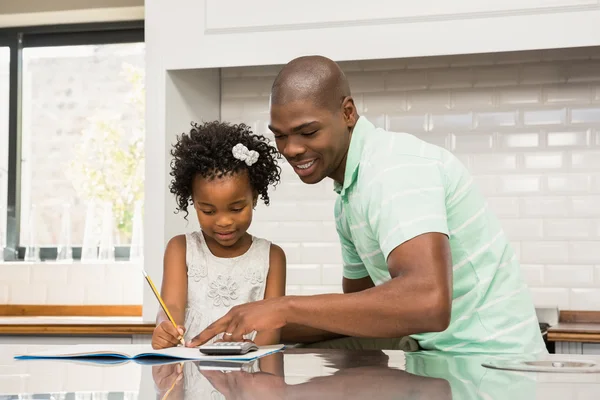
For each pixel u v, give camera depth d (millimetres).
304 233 3035
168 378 897
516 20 2479
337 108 1467
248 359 1102
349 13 2605
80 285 3271
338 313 1202
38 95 3555
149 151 2746
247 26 2689
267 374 915
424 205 1290
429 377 867
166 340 1367
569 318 2793
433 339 1503
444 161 1454
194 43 2730
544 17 2459
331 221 3020
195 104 2943
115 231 3443
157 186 2729
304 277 3027
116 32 3502
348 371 937
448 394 736
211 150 1771
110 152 3498
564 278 2820
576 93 2840
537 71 2869
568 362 1024
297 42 2648
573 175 2832
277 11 2666
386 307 1191
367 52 2594
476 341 1473
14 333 2553
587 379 846
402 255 1254
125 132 3498
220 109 3143
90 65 3531
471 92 2918
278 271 1945
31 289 3295
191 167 1775
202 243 1932
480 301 1486
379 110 2988
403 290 1202
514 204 2871
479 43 2504
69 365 1079
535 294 2838
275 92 1465
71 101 3533
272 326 1217
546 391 754
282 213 3055
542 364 1003
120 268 3262
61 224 3479
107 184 3482
